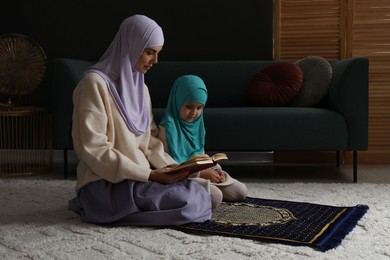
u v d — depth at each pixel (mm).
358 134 3844
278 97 4320
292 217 2609
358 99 3848
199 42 5105
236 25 5070
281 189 3500
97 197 2535
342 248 2141
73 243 2201
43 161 4516
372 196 3254
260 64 4691
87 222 2557
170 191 2484
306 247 2139
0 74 4523
